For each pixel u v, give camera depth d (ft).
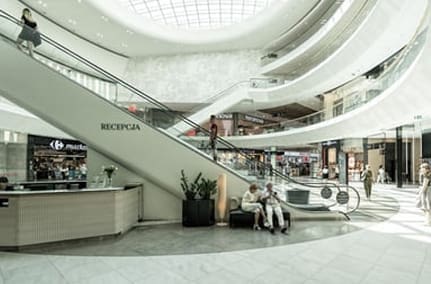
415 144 65.21
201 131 29.58
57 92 23.91
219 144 28.78
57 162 57.77
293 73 75.92
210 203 24.06
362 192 45.60
